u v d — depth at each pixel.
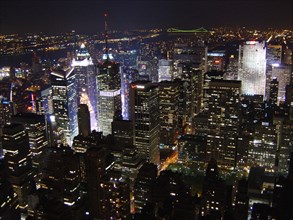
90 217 185.12
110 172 183.25
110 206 178.00
